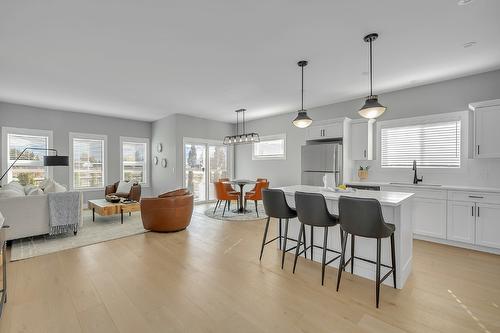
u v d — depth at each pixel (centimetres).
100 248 348
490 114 341
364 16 235
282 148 683
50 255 321
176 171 674
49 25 248
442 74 382
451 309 204
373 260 259
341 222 231
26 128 572
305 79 404
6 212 347
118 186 629
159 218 412
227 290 235
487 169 372
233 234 418
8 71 366
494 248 327
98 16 234
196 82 418
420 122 434
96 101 539
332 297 223
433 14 232
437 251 337
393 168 466
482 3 215
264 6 221
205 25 250
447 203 360
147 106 588
